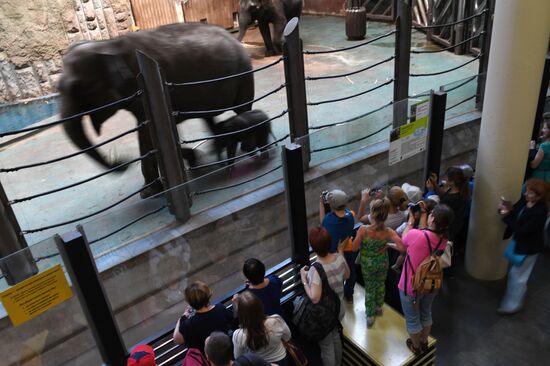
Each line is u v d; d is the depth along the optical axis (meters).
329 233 3.36
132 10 10.84
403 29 5.22
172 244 3.46
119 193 5.18
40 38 9.41
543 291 4.44
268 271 3.92
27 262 2.58
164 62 4.89
